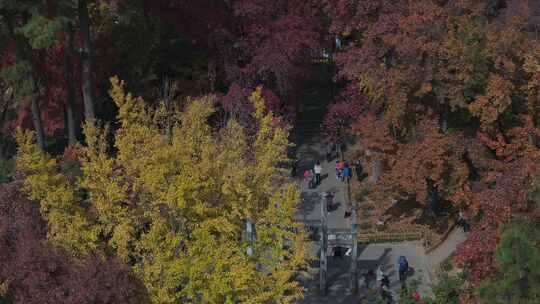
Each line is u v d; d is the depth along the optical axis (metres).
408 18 45.97
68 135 62.31
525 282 28.05
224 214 30.75
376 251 50.88
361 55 49.25
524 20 48.22
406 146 48.03
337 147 61.97
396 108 46.16
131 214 30.66
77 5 51.72
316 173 58.66
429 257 49.59
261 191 31.94
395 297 45.62
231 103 51.56
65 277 26.17
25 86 53.66
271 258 34.22
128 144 31.08
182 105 54.41
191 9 53.91
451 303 37.22
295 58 55.22
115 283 26.14
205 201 30.78
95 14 59.00
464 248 33.94
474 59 43.88
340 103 59.00
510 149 43.69
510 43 44.12
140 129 31.38
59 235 29.92
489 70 45.72
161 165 29.34
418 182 46.91
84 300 25.16
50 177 30.44
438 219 52.94
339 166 58.75
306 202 56.16
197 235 29.94
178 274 29.41
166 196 29.23
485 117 43.78
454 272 46.09
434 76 44.97
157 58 60.81
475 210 43.59
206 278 29.73
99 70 59.59
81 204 35.75
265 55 53.25
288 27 54.69
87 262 27.03
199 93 56.25
